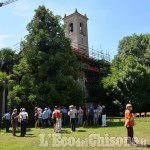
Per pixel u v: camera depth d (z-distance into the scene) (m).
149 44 48.53
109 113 45.62
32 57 32.31
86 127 25.73
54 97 30.66
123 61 48.53
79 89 32.72
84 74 46.00
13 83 33.03
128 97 42.47
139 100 42.12
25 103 31.72
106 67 51.22
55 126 21.11
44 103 30.92
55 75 32.00
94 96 46.16
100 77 49.31
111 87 43.91
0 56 37.19
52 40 33.12
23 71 33.00
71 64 34.28
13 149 13.69
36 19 34.28
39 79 32.00
